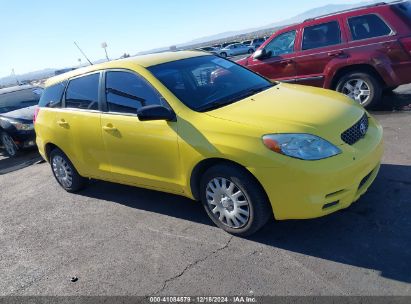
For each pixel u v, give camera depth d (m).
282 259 3.39
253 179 3.50
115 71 4.62
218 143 3.54
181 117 3.87
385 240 3.36
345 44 7.06
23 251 4.39
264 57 8.11
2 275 3.97
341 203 3.37
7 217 5.46
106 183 5.96
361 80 7.03
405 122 6.21
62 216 5.13
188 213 4.52
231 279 3.25
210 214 3.99
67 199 5.68
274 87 4.54
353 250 3.32
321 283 3.01
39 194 6.13
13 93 10.12
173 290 3.26
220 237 3.89
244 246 3.68
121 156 4.54
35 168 7.75
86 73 5.01
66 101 5.27
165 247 3.91
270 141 3.32
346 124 3.55
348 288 2.91
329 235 3.60
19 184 6.87
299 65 7.66
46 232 4.75
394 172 4.54
